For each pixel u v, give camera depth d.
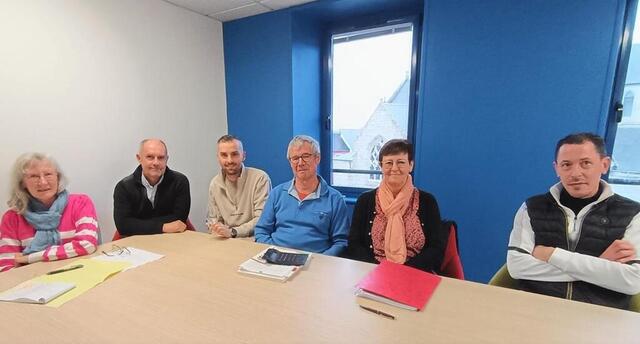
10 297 0.90
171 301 0.90
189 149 2.69
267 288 0.97
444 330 0.75
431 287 0.95
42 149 1.81
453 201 2.13
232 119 3.00
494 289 0.95
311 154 1.63
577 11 1.67
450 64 2.02
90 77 2.00
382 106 2.68
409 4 2.37
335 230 1.67
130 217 1.80
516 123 1.89
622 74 1.73
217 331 0.75
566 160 1.14
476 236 2.09
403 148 1.45
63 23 1.84
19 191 1.44
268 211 1.77
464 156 2.05
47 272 1.10
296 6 2.49
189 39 2.61
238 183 2.01
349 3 2.37
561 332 0.73
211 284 1.00
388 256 1.41
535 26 1.77
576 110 1.75
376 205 1.53
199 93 2.73
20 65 1.69
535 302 0.87
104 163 2.11
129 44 2.19
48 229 1.48
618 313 0.81
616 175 1.85
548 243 1.19
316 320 0.80
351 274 1.07
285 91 2.66
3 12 1.61
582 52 1.69
